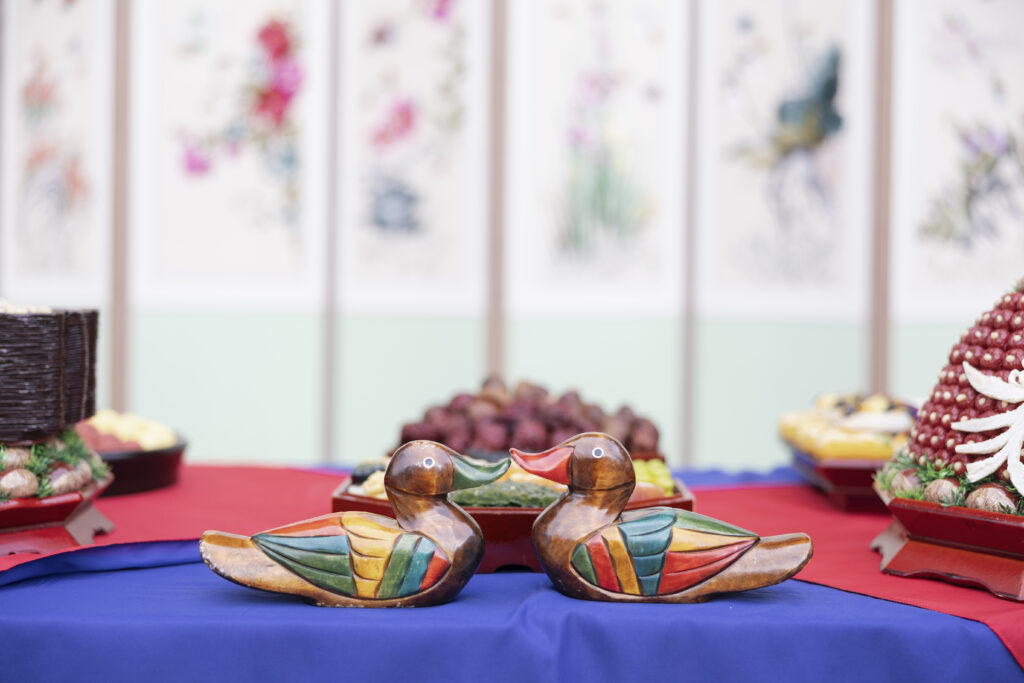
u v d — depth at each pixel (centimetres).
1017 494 110
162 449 177
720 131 441
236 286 450
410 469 106
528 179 445
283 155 445
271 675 99
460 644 99
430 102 443
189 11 441
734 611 103
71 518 127
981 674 99
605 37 442
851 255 441
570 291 449
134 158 444
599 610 103
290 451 454
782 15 437
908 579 118
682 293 448
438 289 448
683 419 449
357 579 104
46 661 99
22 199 454
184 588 115
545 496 126
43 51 449
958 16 432
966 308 439
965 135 434
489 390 192
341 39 442
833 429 178
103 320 448
